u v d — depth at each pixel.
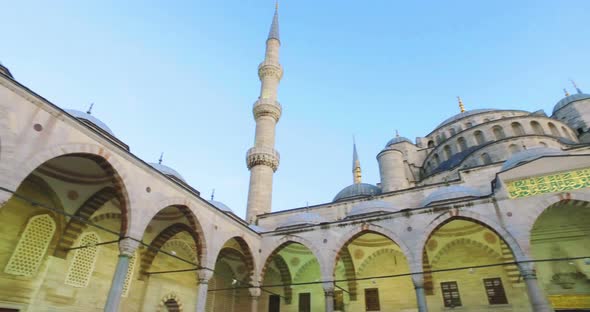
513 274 22.19
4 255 15.52
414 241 20.23
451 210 20.14
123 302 20.42
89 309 18.67
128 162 16.16
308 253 28.67
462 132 35.97
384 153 36.00
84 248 18.94
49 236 17.48
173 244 24.78
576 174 18.20
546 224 22.08
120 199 15.77
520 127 32.75
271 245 25.22
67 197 17.98
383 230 21.47
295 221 27.19
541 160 19.30
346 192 37.47
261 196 35.84
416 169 40.19
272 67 44.44
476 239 23.80
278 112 41.56
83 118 21.47
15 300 15.54
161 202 17.53
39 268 16.78
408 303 24.42
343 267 28.05
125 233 15.36
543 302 16.25
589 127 36.41
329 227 23.55
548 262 21.77
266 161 37.56
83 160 17.06
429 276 24.12
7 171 11.43
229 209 31.17
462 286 23.44
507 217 18.67
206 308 26.25
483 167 26.80
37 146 12.48
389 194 29.91
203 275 19.44
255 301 23.38
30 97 12.61
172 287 24.03
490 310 22.02
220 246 21.28
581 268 20.78
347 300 26.34
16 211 16.28
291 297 28.44
